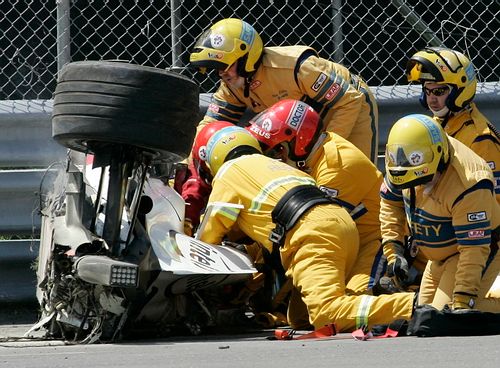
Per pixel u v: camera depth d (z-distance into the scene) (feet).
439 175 64.28
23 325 80.69
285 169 70.95
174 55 89.20
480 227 63.05
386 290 69.92
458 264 63.93
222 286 73.20
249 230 70.44
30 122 87.56
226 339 66.03
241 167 71.20
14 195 86.17
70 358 51.83
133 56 90.89
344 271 67.92
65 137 62.03
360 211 76.59
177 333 71.00
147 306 66.85
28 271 85.66
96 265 60.29
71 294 63.67
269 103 86.33
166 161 65.51
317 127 76.89
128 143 61.21
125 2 99.66
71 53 99.30
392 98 91.76
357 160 76.54
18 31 91.97
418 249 71.15
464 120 78.07
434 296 67.97
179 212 71.92
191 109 63.21
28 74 90.48
